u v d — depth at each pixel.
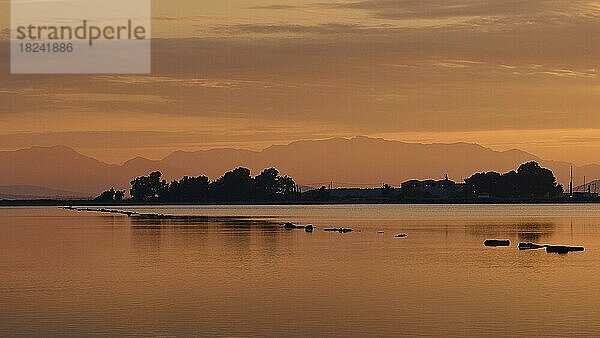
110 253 99.62
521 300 59.31
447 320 51.88
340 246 110.31
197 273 76.62
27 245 114.44
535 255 95.00
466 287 66.25
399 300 59.50
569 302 58.34
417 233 144.50
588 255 94.62
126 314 54.12
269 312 54.72
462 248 106.44
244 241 120.88
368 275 74.69
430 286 67.00
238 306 57.09
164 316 53.38
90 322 51.44
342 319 52.34
